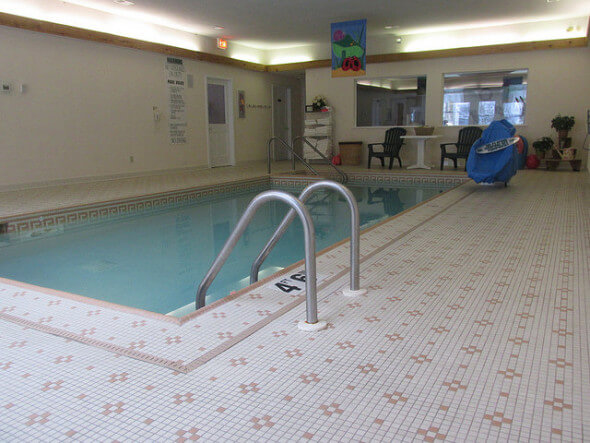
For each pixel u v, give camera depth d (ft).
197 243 17.47
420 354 6.39
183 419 5.00
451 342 6.74
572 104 33.53
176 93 34.96
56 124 26.94
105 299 11.77
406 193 28.12
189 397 5.42
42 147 26.30
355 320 7.57
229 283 13.04
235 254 15.99
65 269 14.23
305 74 45.60
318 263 10.78
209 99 38.83
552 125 33.22
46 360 6.35
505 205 18.80
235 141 41.81
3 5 24.03
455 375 5.82
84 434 4.78
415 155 39.42
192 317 7.72
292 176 31.58
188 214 22.62
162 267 14.49
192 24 32.96
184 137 35.96
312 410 5.13
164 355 6.44
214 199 26.73
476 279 9.58
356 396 5.39
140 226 20.10
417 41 37.65
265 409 5.16
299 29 34.96
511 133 24.38
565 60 33.22
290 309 8.07
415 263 10.78
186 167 36.37
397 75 38.60
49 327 7.43
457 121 37.70
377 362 6.18
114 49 30.04
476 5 28.68
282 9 28.94
